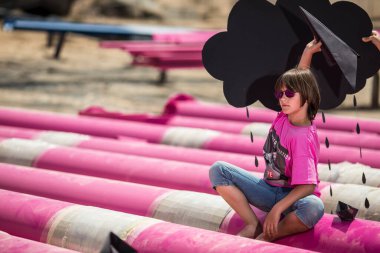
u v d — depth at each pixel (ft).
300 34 20.25
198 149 33.45
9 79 67.87
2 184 24.17
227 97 20.01
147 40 67.67
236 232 19.60
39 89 63.46
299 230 18.28
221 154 29.55
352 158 29.94
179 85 72.43
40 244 17.17
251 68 20.08
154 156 30.37
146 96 63.67
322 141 34.71
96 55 90.43
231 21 19.89
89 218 19.07
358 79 20.26
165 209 21.12
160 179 25.41
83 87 66.03
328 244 18.15
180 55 60.23
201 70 84.48
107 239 13.67
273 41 20.16
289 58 20.25
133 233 18.15
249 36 20.03
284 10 20.12
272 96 20.24
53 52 88.43
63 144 32.50
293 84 17.43
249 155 31.94
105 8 112.37
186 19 112.98
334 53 18.47
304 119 17.87
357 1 101.65
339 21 20.30
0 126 37.68
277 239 18.72
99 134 36.24
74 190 22.98
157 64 60.29
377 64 20.25
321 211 17.98
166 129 35.55
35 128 37.63
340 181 26.17
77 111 54.19
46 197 23.15
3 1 106.32
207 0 118.42
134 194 22.11
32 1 106.32
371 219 21.65
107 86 67.67
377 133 39.45
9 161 28.76
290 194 17.46
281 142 17.89
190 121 40.24
